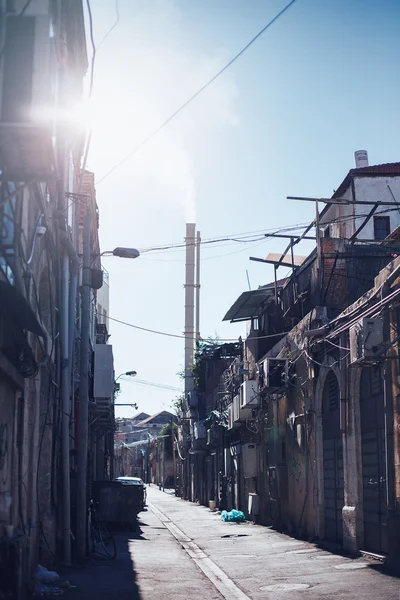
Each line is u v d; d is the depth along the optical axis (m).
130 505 23.78
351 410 16.22
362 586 11.57
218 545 19.19
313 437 19.36
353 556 15.45
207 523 28.12
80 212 21.12
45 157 6.83
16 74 7.29
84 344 16.00
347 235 28.62
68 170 15.85
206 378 46.31
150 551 17.50
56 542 14.52
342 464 17.31
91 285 16.69
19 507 10.61
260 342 27.89
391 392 13.77
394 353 13.67
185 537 21.89
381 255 19.73
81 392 15.73
